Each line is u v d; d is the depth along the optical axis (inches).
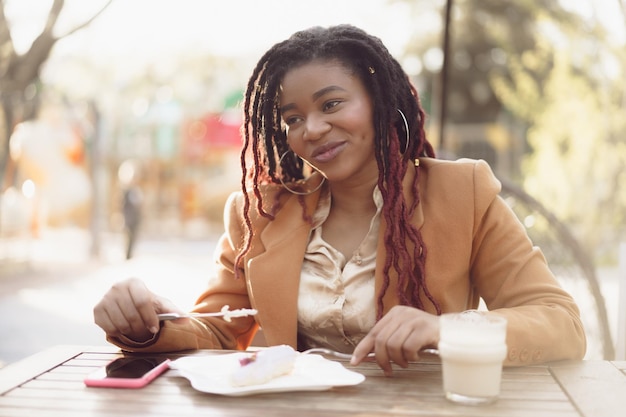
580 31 323.3
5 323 235.9
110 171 675.4
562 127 323.3
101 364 54.8
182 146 663.1
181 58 724.7
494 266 62.6
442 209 63.2
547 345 53.2
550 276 60.8
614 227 295.9
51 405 44.6
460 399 44.1
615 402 44.5
